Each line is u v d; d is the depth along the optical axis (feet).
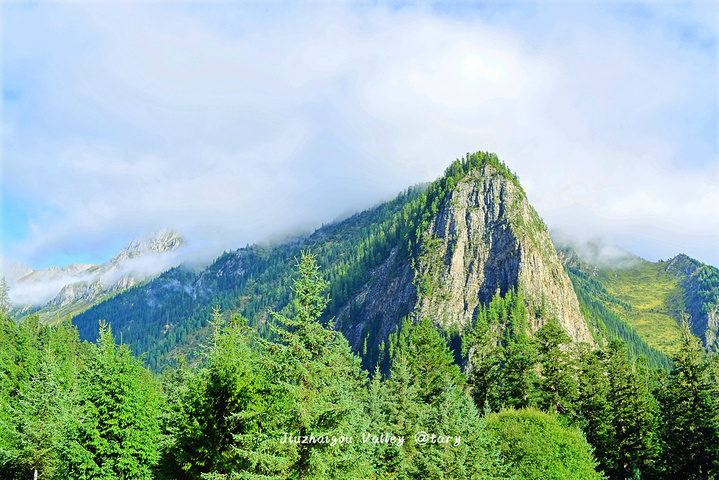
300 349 74.64
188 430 98.43
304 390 73.77
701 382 192.54
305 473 70.64
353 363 195.83
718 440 181.27
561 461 129.90
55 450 116.26
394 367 192.24
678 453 192.13
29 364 196.75
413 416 162.40
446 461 98.17
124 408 105.70
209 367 107.96
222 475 81.05
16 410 128.67
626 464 195.83
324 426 72.95
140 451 105.29
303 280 79.00
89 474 99.14
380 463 137.80
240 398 99.45
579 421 195.21
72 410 112.06
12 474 123.95
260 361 76.28
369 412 175.52
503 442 134.31
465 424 107.04
